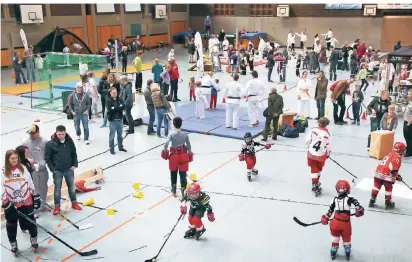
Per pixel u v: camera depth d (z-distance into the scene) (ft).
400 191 31.09
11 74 84.99
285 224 26.43
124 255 23.24
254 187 31.91
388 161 27.71
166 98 44.29
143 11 124.16
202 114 50.55
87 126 42.32
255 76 46.21
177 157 29.25
